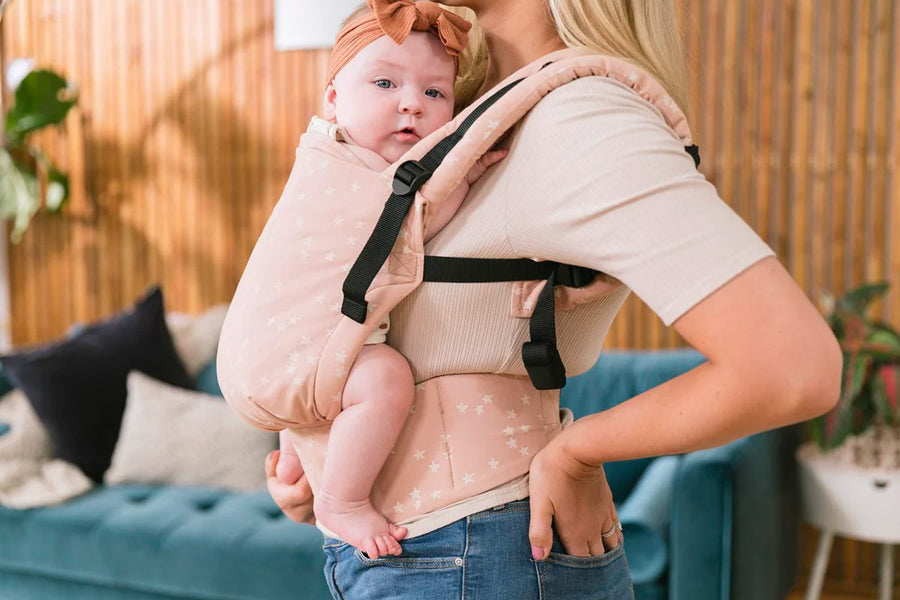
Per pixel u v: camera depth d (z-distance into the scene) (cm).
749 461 245
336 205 96
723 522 230
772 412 77
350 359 94
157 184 407
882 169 324
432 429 96
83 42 411
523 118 91
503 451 96
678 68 105
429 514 95
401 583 96
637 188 81
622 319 351
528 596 94
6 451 313
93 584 282
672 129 92
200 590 264
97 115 412
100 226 417
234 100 394
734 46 333
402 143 104
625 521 236
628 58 100
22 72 418
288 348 95
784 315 76
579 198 83
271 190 393
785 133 332
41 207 421
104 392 323
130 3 403
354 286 92
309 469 105
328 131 101
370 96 104
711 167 339
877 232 326
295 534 265
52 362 320
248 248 399
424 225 93
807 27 327
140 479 308
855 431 285
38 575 289
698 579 231
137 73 405
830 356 76
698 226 79
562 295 94
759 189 336
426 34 106
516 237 90
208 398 322
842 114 326
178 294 409
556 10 102
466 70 122
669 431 83
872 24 321
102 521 279
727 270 77
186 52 398
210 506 293
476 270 93
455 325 95
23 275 429
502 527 94
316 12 243
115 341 334
